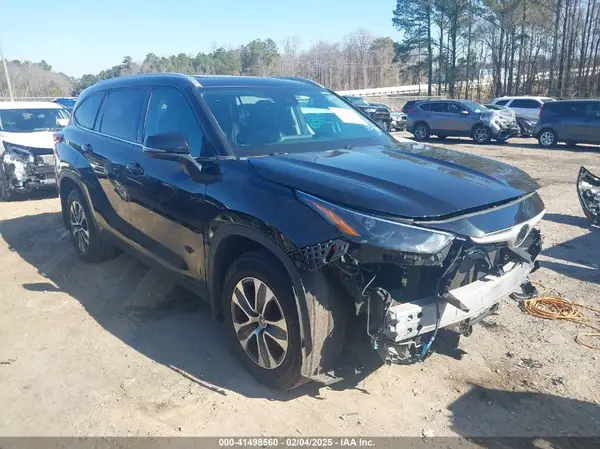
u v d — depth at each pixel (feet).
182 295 15.57
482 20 181.68
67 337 13.14
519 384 10.89
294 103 13.71
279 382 10.20
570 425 9.61
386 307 8.63
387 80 302.86
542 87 176.04
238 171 10.75
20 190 29.37
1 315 14.48
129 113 14.96
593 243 20.75
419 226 8.66
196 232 11.54
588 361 11.77
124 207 14.53
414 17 189.67
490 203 9.52
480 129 65.00
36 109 34.14
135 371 11.50
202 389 10.78
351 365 9.86
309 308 9.13
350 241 8.55
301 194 9.43
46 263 18.81
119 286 16.37
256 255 10.11
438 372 11.34
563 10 149.69
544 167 43.32
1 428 9.70
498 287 9.95
